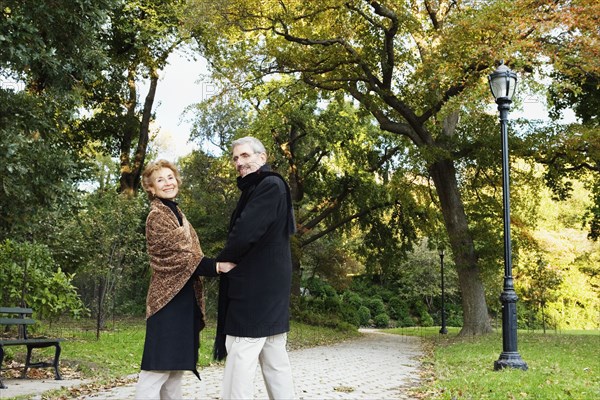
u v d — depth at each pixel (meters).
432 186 22.83
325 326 25.84
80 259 15.04
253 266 3.54
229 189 27.34
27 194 9.24
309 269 34.16
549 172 18.39
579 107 19.44
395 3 16.94
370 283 42.03
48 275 10.48
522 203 19.95
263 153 3.73
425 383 7.74
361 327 37.12
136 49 21.62
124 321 20.78
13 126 9.03
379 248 27.75
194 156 28.03
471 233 18.77
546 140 16.86
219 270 3.56
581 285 32.44
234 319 3.51
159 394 3.65
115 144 24.80
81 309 10.44
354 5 17.42
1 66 9.20
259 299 3.51
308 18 17.91
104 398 6.00
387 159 26.09
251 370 3.49
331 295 36.47
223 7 16.23
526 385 6.47
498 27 13.68
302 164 27.33
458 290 39.06
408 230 26.89
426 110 19.05
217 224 26.55
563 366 8.88
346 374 8.73
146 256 16.36
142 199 16.02
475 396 5.98
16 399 5.74
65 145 14.05
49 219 13.44
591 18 13.33
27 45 8.88
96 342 11.68
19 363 8.66
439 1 18.77
